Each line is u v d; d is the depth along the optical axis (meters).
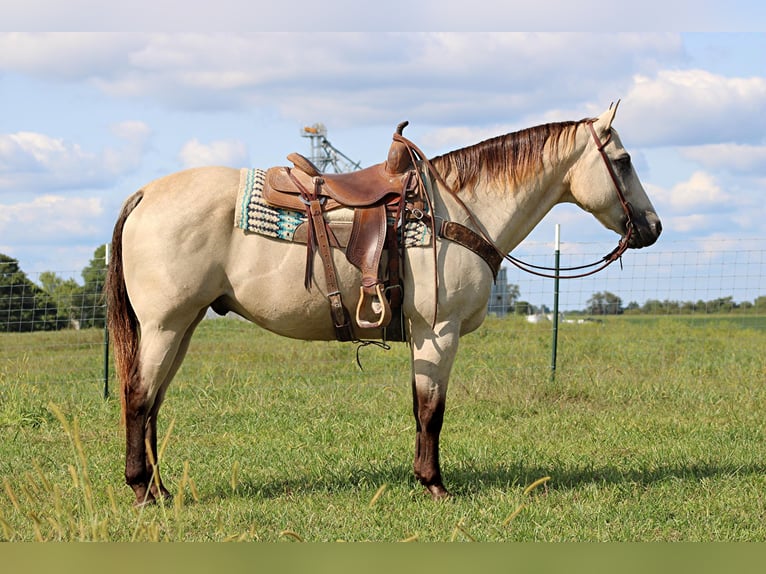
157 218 4.88
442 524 4.77
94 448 6.74
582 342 13.24
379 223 4.93
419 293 4.99
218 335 15.58
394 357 12.32
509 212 5.36
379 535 4.55
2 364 11.30
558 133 5.44
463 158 5.31
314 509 5.04
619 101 5.39
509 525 4.73
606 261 5.69
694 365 10.93
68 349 14.12
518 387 9.09
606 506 5.14
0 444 6.87
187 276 4.86
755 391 9.13
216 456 6.46
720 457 6.36
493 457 6.36
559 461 6.22
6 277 17.34
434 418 5.12
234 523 4.74
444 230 5.03
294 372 10.89
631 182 5.52
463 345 13.09
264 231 4.91
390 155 5.12
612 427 7.53
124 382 5.02
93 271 15.42
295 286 4.98
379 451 6.54
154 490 5.02
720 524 4.84
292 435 7.25
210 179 5.01
